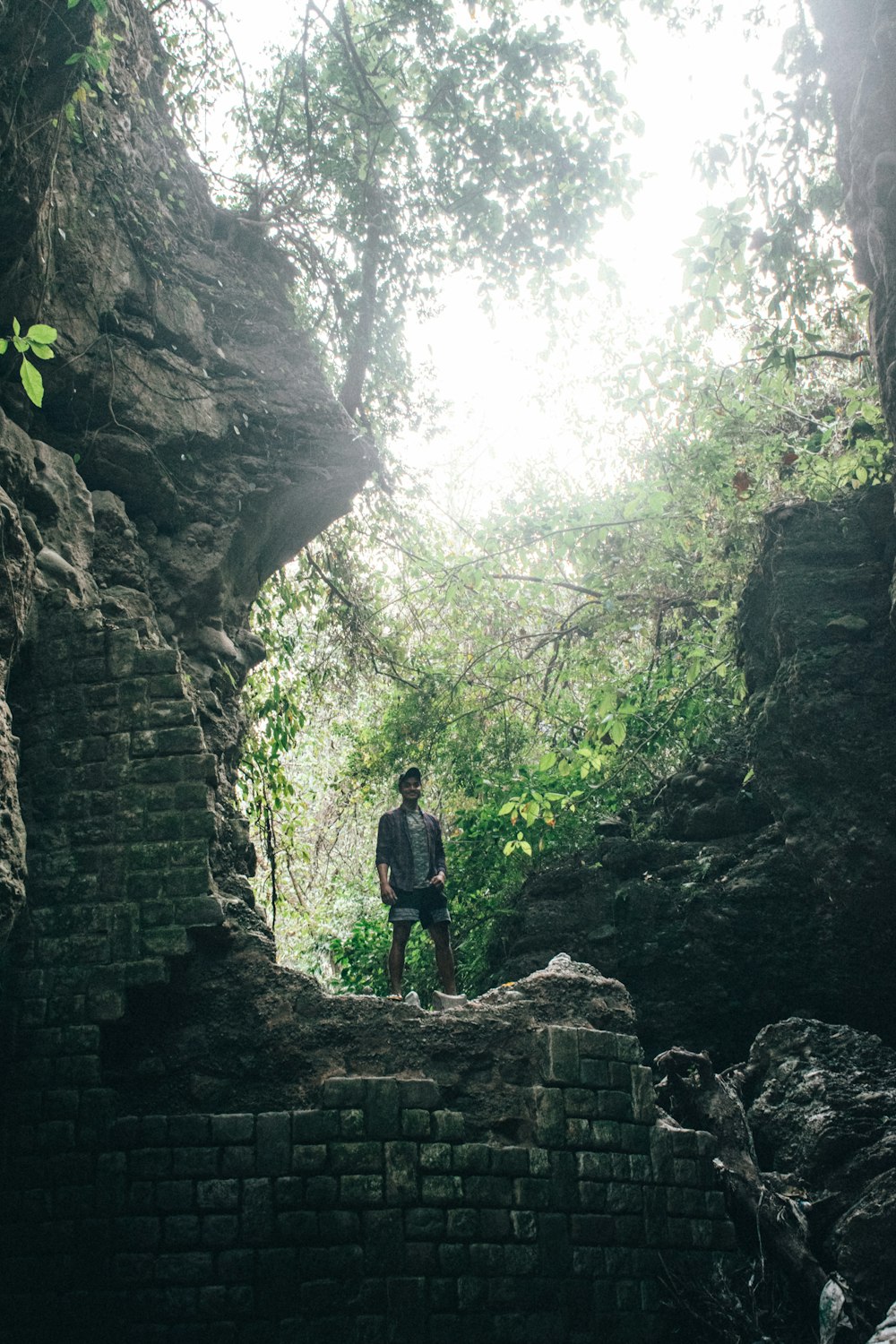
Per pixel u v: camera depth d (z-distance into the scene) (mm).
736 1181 8102
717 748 12875
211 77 11602
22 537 7242
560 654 13773
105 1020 7004
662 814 12953
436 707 13883
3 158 7434
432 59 11719
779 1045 9500
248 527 10016
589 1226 7133
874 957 10016
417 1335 6465
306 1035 7223
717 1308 7199
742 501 11297
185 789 7453
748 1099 9391
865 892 9562
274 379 10555
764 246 9375
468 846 14164
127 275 9719
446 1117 7047
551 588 13133
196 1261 6512
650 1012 11234
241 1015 7227
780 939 11039
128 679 7738
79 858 7387
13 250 7797
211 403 9906
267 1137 6770
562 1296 6879
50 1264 6570
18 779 7605
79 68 7930
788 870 11258
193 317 10227
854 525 10438
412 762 14359
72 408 9055
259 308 10969
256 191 11750
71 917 7258
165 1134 6781
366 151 12055
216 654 9609
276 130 11750
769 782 10234
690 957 11281
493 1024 7570
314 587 13055
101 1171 6719
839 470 10625
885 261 8656
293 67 12234
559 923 12242
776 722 10141
